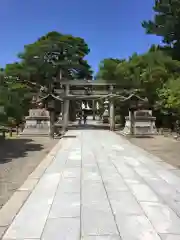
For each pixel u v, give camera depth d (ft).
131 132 63.16
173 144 45.09
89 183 19.20
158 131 69.56
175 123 71.26
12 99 55.31
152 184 18.95
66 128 82.94
